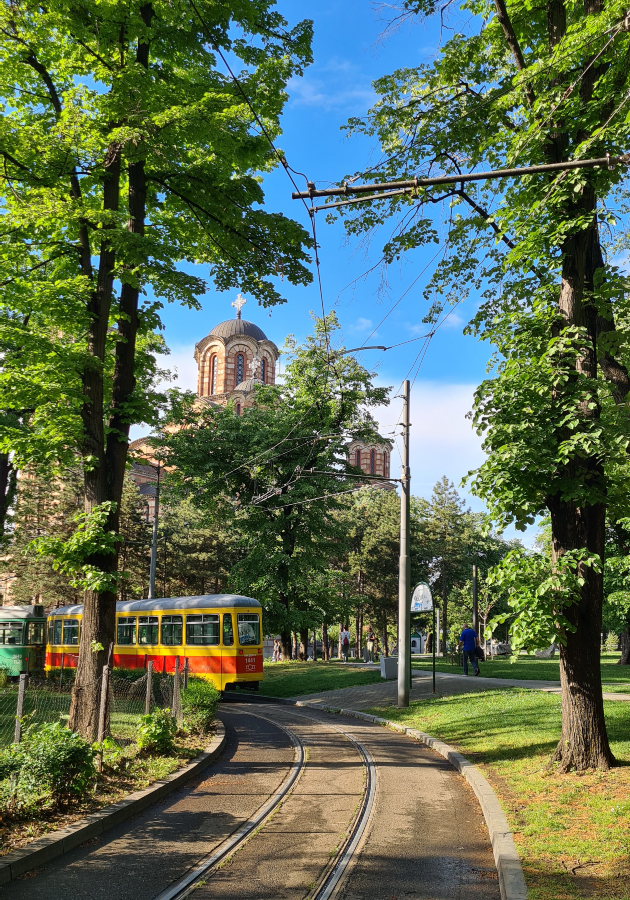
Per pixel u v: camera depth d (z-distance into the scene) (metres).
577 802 7.64
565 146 9.66
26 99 14.30
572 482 8.81
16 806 7.34
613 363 10.98
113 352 16.17
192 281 14.76
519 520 9.29
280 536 34.84
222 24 14.59
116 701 18.36
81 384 14.03
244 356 76.38
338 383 33.09
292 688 25.50
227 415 34.66
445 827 7.67
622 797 7.56
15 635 33.44
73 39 13.59
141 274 14.39
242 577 33.41
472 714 15.02
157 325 16.23
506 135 10.52
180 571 47.19
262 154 14.74
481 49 11.82
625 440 8.53
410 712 17.11
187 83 13.78
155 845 6.98
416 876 6.16
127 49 14.17
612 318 10.38
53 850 6.56
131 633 28.45
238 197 15.13
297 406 34.16
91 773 8.18
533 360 9.27
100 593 13.39
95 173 14.01
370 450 82.81
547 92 9.07
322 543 34.88
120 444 14.39
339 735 14.79
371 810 8.39
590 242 10.23
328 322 33.53
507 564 8.72
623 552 27.05
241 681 24.66
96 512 13.31
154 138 12.95
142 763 10.31
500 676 23.48
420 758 11.91
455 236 12.41
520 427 8.62
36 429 16.97
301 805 8.65
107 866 6.35
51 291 13.94
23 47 13.50
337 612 38.50
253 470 33.16
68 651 31.94
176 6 13.27
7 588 49.25
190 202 15.27
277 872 6.24
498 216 9.79
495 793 8.46
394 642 72.31
